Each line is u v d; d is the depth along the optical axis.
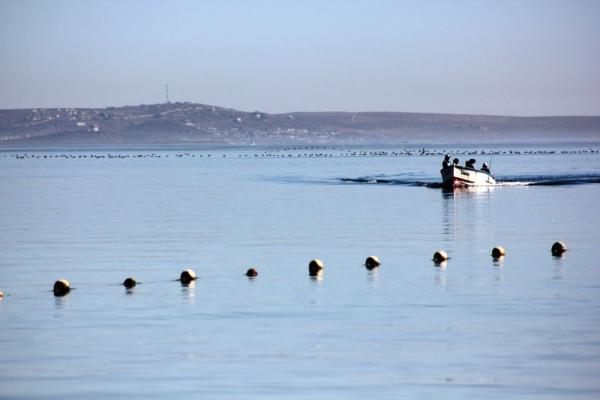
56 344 79.00
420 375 68.19
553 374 68.19
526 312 90.19
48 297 102.19
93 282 111.81
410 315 89.38
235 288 106.19
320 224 177.12
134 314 91.75
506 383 66.12
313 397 63.44
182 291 104.75
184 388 65.75
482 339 78.88
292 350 75.94
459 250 137.62
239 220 186.25
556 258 128.00
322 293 102.12
